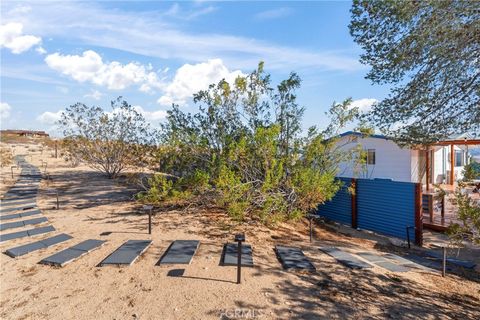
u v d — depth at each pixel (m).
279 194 7.44
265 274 4.28
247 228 6.70
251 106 8.23
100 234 5.85
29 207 8.23
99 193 10.62
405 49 6.36
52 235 5.77
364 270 4.76
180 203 8.31
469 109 6.62
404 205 8.16
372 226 8.93
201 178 7.09
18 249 4.97
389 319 3.31
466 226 3.69
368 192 9.03
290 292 3.79
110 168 16.14
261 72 8.25
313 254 5.40
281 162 7.56
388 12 6.17
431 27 5.78
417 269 5.36
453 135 7.15
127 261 4.47
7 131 54.78
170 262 4.49
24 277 4.06
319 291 3.88
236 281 4.00
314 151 7.98
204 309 3.33
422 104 6.96
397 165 13.56
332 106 8.43
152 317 3.18
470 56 5.98
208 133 8.22
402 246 7.64
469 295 4.36
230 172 7.05
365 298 3.78
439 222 9.86
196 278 4.05
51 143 32.31
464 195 3.74
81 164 20.39
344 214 9.69
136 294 3.64
